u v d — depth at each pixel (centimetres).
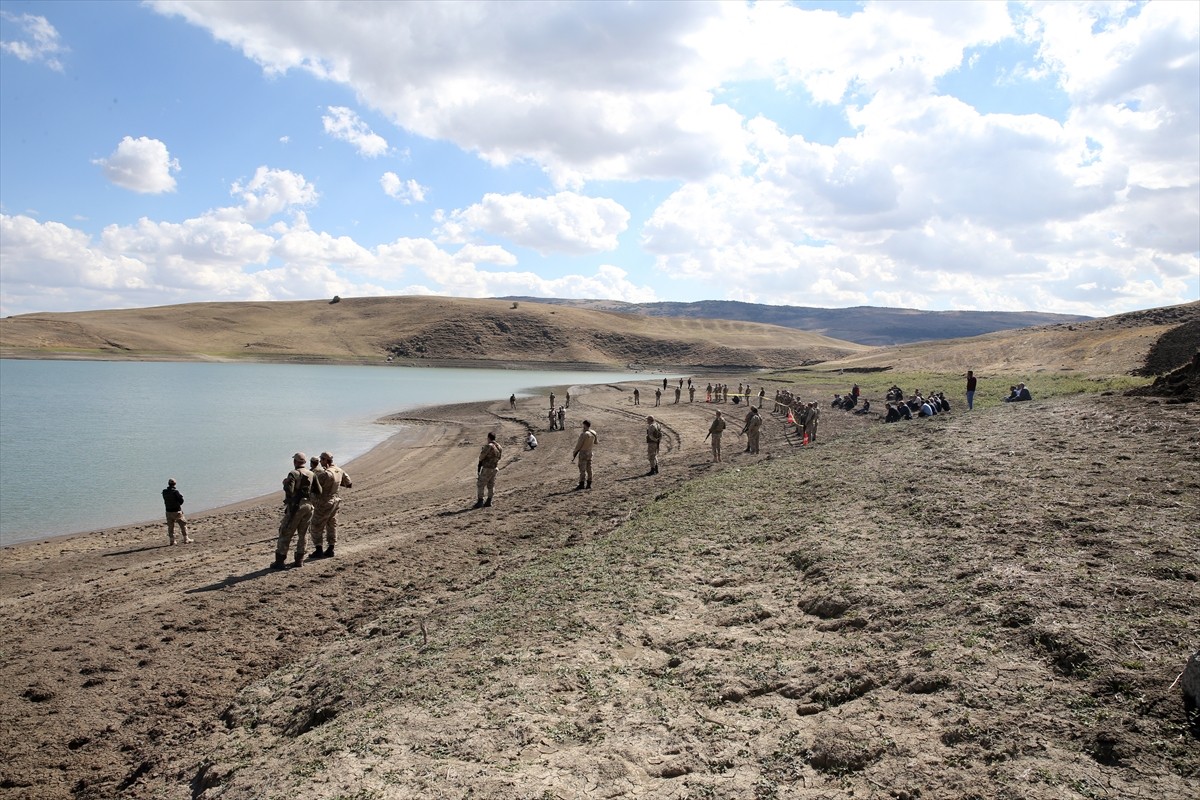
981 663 532
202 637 992
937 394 2897
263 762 585
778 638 664
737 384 7594
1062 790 379
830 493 1196
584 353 18112
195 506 2261
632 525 1282
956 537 830
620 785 450
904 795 400
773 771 448
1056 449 1225
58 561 1555
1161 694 447
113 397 6419
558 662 672
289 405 5866
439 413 5128
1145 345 5547
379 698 663
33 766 687
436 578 1195
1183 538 715
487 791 454
